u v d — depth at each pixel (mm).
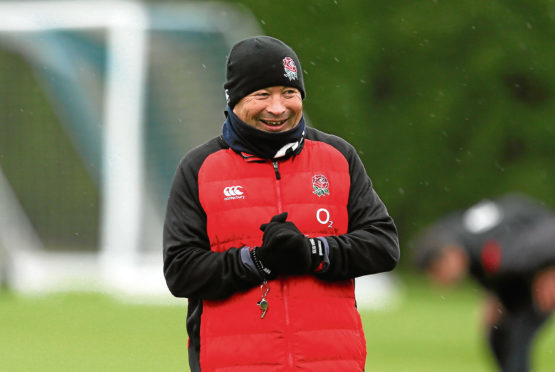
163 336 43812
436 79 102312
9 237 76688
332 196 15508
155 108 79562
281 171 15484
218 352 15172
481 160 101438
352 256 15172
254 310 15094
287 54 15430
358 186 15836
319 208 15406
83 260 78562
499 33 101500
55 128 83188
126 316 51281
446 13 102062
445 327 54250
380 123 102688
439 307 69312
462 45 102250
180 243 15414
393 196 102688
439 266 28062
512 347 27672
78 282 67875
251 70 15289
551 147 101500
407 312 63594
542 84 101125
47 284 68812
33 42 82562
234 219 15312
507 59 100750
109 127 77062
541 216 27734
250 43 15430
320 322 15148
